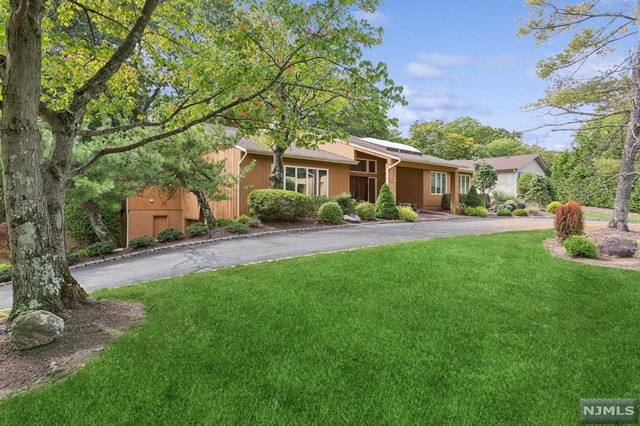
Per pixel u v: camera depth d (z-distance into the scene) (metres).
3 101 3.73
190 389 2.79
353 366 3.12
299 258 7.27
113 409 2.57
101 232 10.66
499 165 31.80
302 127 5.90
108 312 4.36
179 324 4.02
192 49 6.12
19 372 3.09
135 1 5.54
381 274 5.91
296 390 2.78
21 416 2.51
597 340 3.66
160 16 5.82
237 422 2.42
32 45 3.69
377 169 21.61
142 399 2.67
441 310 4.41
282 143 6.14
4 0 4.73
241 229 11.27
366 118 5.86
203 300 4.77
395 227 13.45
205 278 5.86
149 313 4.39
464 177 26.42
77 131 4.62
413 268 6.25
